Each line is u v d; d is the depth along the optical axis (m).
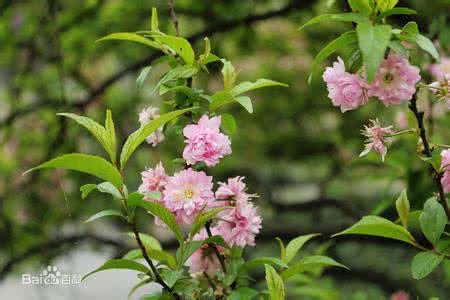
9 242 7.64
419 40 2.43
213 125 2.73
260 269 7.60
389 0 2.50
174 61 2.99
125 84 8.30
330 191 7.74
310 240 7.23
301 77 8.02
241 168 8.37
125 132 7.97
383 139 2.77
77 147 7.59
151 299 2.79
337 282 7.81
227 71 3.00
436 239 2.67
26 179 7.83
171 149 7.71
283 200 8.95
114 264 2.70
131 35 2.87
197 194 2.67
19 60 7.96
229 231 2.82
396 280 7.50
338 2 5.08
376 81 2.51
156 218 2.83
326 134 7.99
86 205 7.76
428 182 4.63
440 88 2.72
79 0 7.47
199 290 2.86
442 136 4.96
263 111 8.20
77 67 7.96
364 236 6.82
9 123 7.73
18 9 7.58
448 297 7.21
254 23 7.03
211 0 7.15
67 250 7.52
